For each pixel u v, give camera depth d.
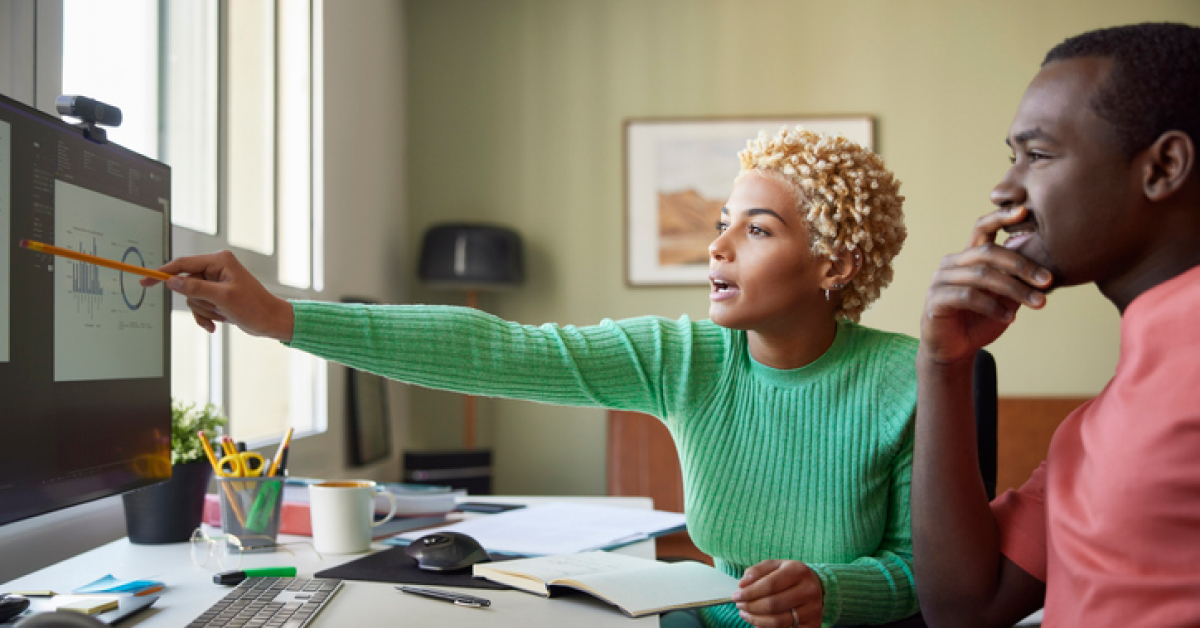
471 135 3.68
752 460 1.11
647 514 1.41
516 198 3.67
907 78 3.61
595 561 1.04
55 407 0.87
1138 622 0.56
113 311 0.98
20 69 1.26
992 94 3.59
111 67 1.58
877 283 1.09
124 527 1.44
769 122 3.63
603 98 3.67
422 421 3.67
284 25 2.48
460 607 0.88
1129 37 0.58
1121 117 0.57
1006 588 0.80
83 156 0.92
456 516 1.46
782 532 1.10
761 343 1.09
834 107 3.62
